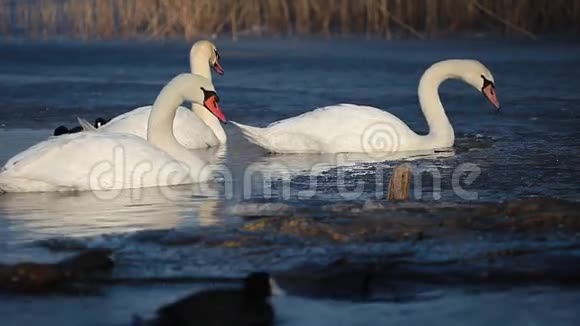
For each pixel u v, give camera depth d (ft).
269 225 37.99
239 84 85.51
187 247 36.65
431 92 61.11
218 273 34.12
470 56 97.66
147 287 33.22
